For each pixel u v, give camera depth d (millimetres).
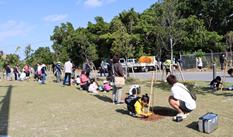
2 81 18016
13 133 4203
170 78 4816
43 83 13430
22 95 9062
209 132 3830
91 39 40719
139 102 4945
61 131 4258
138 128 4277
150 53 33156
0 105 6980
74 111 5855
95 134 4023
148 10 36344
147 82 11953
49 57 40094
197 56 22797
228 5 30328
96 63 42406
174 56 30047
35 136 4016
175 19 22484
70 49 44469
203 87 8961
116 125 4516
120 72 6305
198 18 33469
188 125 4328
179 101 4758
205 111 5262
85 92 9359
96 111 5777
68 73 11883
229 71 7859
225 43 26750
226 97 6711
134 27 32375
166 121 4652
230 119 4562
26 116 5484
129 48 19641
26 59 37375
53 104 6883
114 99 6785
